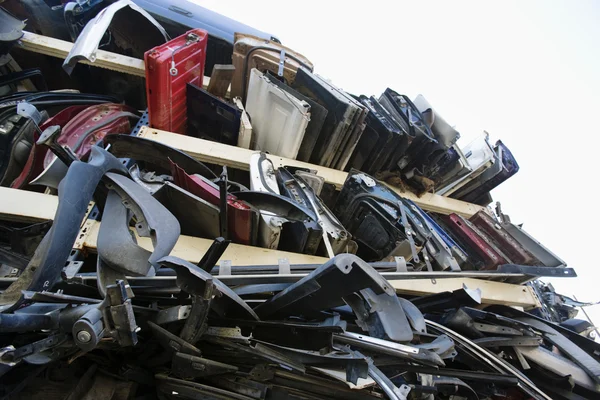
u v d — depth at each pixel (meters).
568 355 1.69
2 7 1.99
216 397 1.08
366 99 2.27
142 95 2.43
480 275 1.65
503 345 1.62
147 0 2.47
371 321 1.02
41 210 1.34
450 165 2.29
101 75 2.32
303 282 0.94
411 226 1.71
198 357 0.95
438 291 1.68
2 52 1.96
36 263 0.80
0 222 1.46
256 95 2.04
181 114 1.99
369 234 1.85
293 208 1.38
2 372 0.71
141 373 1.11
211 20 2.62
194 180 1.42
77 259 1.29
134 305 1.02
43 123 1.72
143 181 1.45
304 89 2.08
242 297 1.28
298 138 1.94
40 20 2.21
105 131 1.86
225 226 1.35
